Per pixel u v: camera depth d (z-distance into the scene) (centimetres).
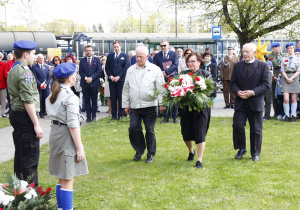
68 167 390
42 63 1171
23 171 445
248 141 777
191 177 546
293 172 558
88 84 1064
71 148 393
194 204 445
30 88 435
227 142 765
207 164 613
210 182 521
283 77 1009
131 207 442
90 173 581
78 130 388
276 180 523
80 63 1076
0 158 683
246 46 620
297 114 1081
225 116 1141
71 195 398
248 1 2023
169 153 693
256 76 615
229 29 2328
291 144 737
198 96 559
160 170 588
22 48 447
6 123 1081
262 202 448
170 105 571
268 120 1042
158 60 1016
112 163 636
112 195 484
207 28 2420
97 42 2653
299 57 1001
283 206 436
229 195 472
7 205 345
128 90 650
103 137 848
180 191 489
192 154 637
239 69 627
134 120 638
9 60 1273
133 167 609
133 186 516
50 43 2881
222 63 1346
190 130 605
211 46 2431
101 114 1263
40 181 543
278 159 630
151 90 624
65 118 390
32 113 436
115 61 1060
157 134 869
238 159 639
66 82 398
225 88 1351
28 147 444
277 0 2036
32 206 357
